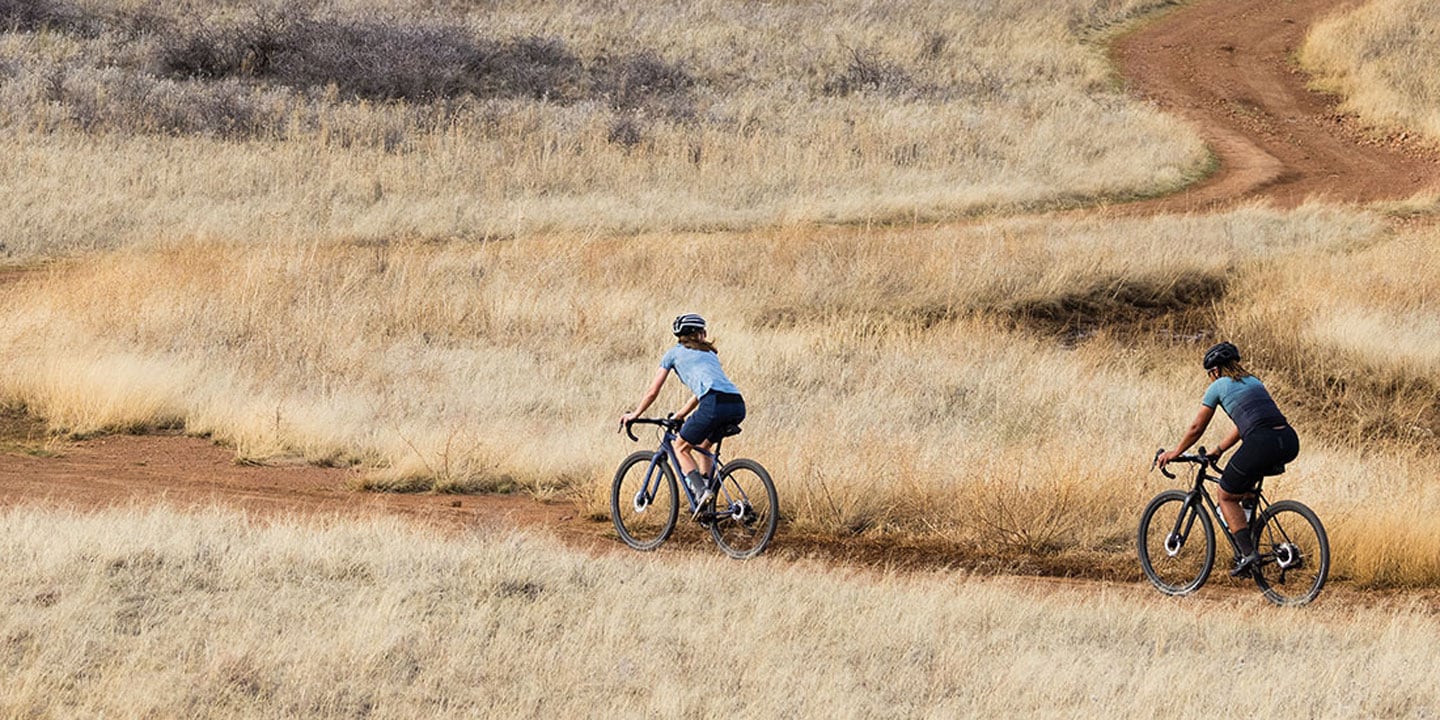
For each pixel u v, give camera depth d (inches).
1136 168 4407.0
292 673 848.9
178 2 5674.2
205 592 1023.6
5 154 3715.6
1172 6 7288.4
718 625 1011.3
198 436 1871.3
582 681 873.5
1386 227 3693.4
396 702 820.0
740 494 1349.7
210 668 844.0
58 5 5324.8
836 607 1090.1
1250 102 5644.7
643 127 4473.4
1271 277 2925.7
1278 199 4185.5
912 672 929.5
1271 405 1258.0
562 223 3604.8
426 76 4869.6
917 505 1561.3
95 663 854.5
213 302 2396.7
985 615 1103.0
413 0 6028.5
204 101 4362.7
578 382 2105.1
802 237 3169.3
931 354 2352.4
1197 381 2345.0
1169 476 1326.3
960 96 5300.2
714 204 3846.0
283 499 1555.1
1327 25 6441.9
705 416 1323.8
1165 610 1190.9
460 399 1974.7
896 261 2898.6
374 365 2132.1
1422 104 5383.9
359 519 1414.9
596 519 1534.2
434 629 957.2
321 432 1809.8
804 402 2030.0
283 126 4281.5
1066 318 2760.8
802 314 2618.1
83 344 2123.5
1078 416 2030.0
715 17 6235.2
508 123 4419.3
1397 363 2443.4
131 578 1035.9
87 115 4128.9
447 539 1304.1
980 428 1953.7
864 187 4074.8
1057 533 1492.4
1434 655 1042.7
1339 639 1102.4
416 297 2524.6
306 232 3427.7
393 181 3809.1
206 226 3373.5
